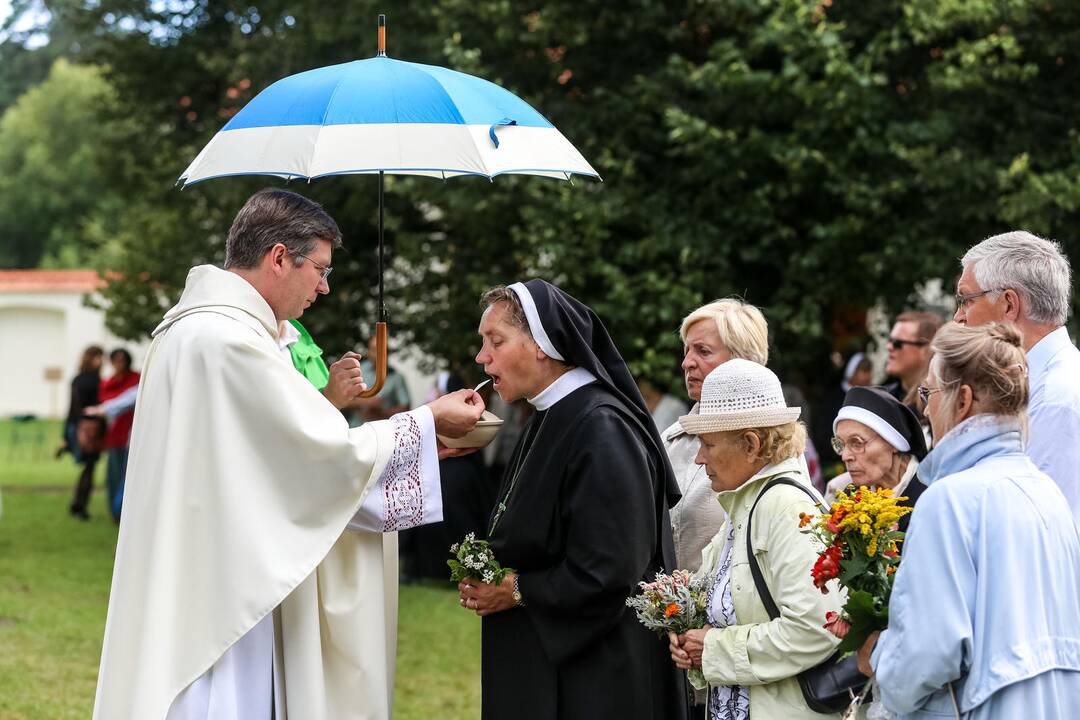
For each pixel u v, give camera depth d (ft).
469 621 28.63
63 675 23.18
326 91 12.20
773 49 32.48
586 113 33.30
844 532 9.30
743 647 10.39
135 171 48.52
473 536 11.75
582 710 11.40
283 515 11.42
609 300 31.24
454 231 37.14
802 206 33.40
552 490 11.55
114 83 46.91
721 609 10.87
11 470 67.82
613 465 11.34
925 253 30.94
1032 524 8.65
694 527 13.07
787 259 33.35
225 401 11.38
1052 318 11.28
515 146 12.19
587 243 31.63
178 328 11.71
